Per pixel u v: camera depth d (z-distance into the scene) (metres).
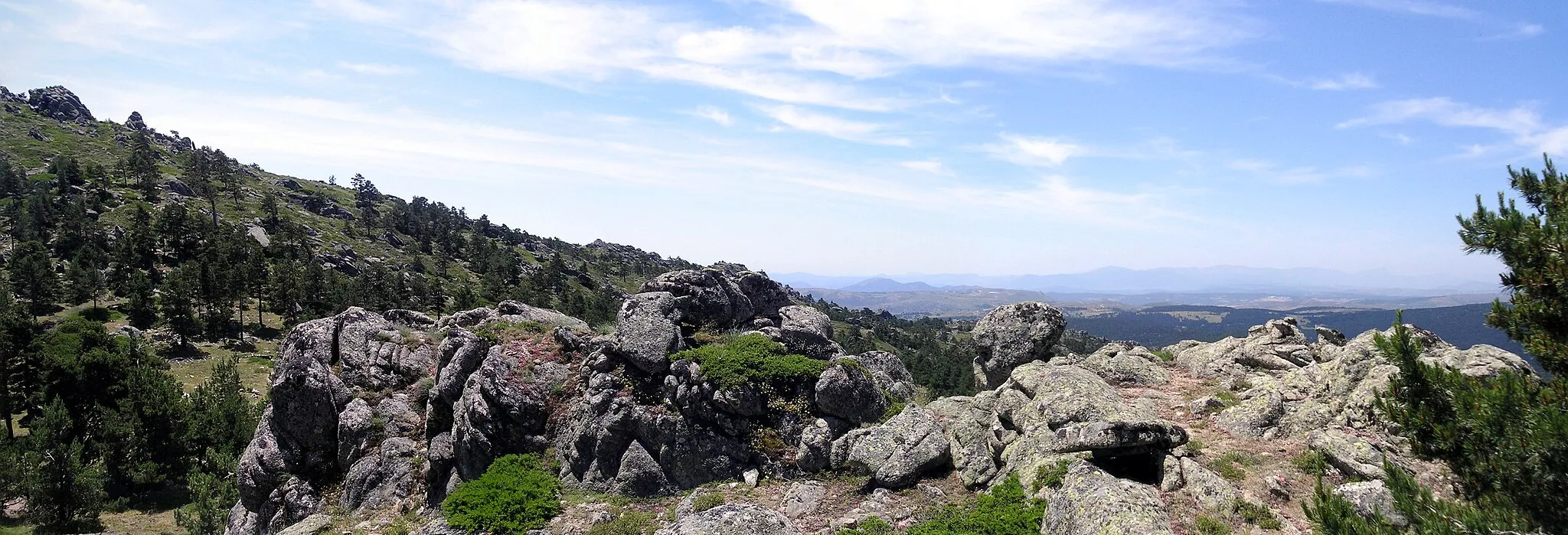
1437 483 15.41
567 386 27.58
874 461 22.27
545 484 23.81
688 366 25.69
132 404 56.75
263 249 152.62
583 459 25.03
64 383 56.62
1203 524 15.57
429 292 139.25
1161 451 18.64
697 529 17.92
